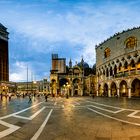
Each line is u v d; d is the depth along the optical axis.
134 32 55.50
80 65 108.62
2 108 30.69
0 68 123.81
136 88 56.59
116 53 62.44
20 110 27.19
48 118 18.97
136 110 24.34
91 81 96.56
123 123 15.58
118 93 61.25
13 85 140.25
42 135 11.96
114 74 63.56
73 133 12.39
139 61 53.97
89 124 15.38
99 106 31.89
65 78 103.06
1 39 125.69
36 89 144.62
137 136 11.42
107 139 10.91
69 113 23.00
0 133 12.54
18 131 13.09
